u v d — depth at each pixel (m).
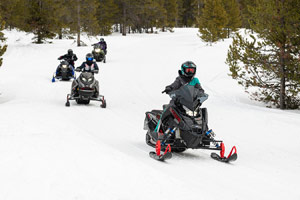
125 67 25.53
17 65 25.09
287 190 5.22
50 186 4.25
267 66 13.86
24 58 29.73
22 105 11.36
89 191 4.20
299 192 5.15
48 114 9.74
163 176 5.09
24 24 40.75
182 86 6.79
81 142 6.61
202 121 6.65
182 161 6.51
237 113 12.35
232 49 14.83
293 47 13.19
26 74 20.70
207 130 6.81
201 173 5.77
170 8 81.81
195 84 7.14
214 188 5.01
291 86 14.20
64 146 6.16
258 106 14.30
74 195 4.04
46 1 40.72
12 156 5.33
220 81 21.28
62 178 4.55
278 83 14.76
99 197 4.05
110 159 5.63
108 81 19.58
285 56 13.24
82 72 12.78
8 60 28.12
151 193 4.36
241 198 4.70
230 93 17.69
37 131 7.27
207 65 27.56
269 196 4.89
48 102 12.88
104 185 4.45
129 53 35.22
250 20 14.48
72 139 6.79
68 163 5.20
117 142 7.73
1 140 6.31
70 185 4.33
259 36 14.16
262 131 9.84
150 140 7.65
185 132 6.46
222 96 16.77
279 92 14.47
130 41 49.72
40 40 42.69
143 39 54.09
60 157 5.46
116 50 37.91
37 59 29.12
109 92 16.44
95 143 6.70
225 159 6.68
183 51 37.25
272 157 7.33
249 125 10.56
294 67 13.27
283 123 10.80
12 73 21.00
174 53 35.44
